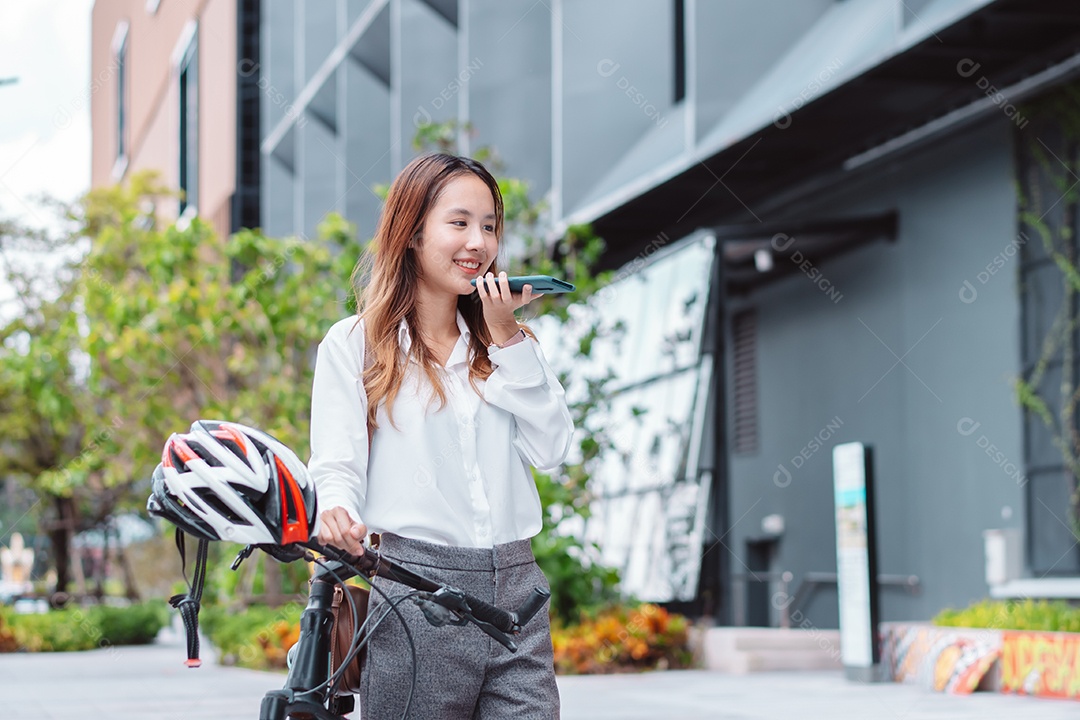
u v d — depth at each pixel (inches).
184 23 1296.8
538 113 684.7
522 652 94.0
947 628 392.5
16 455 881.5
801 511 601.0
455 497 95.4
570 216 616.7
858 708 325.4
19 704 366.0
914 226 522.3
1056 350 443.2
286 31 1114.7
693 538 523.8
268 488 83.7
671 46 633.6
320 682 89.1
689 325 559.5
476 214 98.1
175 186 1315.2
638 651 460.4
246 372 544.4
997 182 473.4
